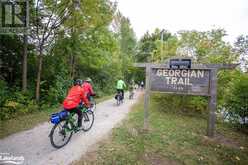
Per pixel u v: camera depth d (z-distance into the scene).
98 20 10.27
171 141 5.99
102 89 20.17
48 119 7.85
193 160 4.90
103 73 20.34
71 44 12.45
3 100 8.17
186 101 10.29
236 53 10.26
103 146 5.28
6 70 10.35
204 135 6.88
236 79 9.45
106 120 8.34
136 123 7.88
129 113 10.15
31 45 10.72
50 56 11.88
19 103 8.76
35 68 11.35
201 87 6.61
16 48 10.38
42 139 5.60
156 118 8.91
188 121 8.88
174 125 7.88
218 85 9.66
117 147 5.25
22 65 10.49
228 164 4.98
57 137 5.09
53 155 4.63
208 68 6.49
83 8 9.59
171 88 6.84
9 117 7.71
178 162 4.74
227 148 5.93
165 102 11.34
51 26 10.18
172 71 6.81
